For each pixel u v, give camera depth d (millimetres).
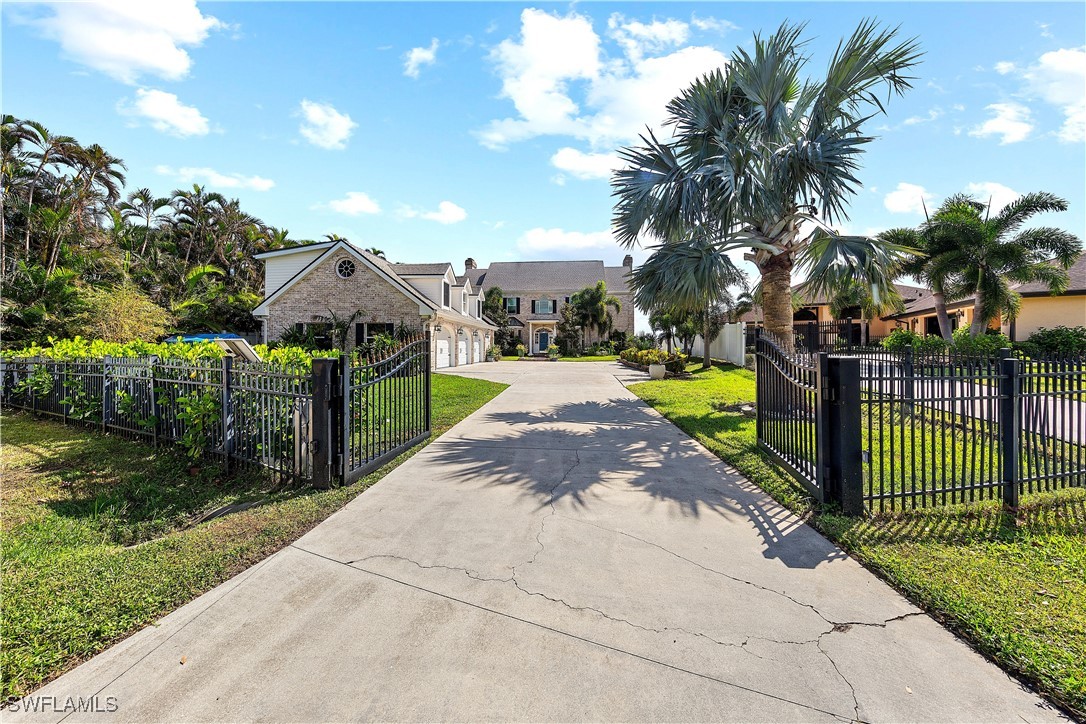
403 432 6141
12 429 7359
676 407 9633
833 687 1981
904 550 3199
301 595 2691
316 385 4527
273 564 3059
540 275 44656
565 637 2312
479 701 1896
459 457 5758
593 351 38094
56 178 23141
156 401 6215
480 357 31188
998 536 3408
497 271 45438
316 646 2238
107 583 2748
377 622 2434
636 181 9594
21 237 21234
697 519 3836
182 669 2078
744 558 3164
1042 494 4156
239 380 5215
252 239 34031
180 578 2822
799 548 3314
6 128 20828
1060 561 3021
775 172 8734
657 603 2611
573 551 3256
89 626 2338
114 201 26219
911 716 1832
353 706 1866
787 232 9211
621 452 6027
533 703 1888
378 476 4969
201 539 3398
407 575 2922
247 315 26938
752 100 8898
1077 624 2357
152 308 17609
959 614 2443
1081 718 1818
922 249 17172
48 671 2045
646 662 2137
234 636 2316
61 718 1798
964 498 4023
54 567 2961
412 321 20031
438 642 2270
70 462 5547
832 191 8297
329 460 4547
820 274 8977
